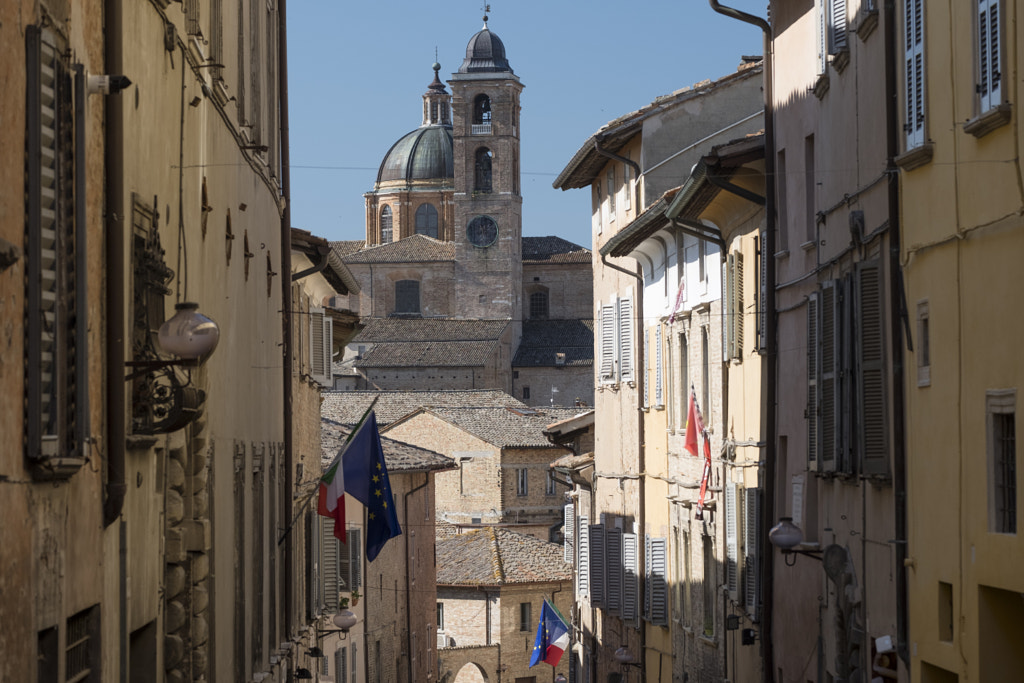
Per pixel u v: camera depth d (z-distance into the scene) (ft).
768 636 106.63
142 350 55.57
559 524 425.69
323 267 136.67
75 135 45.21
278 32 119.44
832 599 89.51
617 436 174.29
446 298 626.64
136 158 55.36
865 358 78.95
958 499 65.72
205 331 50.57
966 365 64.54
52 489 43.60
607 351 179.73
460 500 422.82
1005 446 61.05
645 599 158.30
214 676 71.26
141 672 59.67
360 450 122.72
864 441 78.54
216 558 72.90
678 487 141.79
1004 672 62.75
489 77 625.82
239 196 88.43
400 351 580.30
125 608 53.16
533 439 428.56
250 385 92.63
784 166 103.65
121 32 50.67
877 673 77.66
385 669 205.26
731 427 120.98
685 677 139.23
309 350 151.33
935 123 68.64
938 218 68.39
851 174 84.94
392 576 213.25
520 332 623.77
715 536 126.52
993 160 60.90
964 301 64.80
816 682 93.71
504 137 628.28
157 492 61.46
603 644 182.29
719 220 123.13
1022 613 62.90
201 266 71.92
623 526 169.58
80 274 45.29
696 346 133.90
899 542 73.97
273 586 106.52
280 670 110.52
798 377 99.14
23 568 40.47
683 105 155.63
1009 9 58.59
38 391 41.01
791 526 85.56
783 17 103.04
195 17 67.56
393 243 634.43
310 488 142.51
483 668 315.37
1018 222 58.18
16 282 39.70
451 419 427.33
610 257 181.37
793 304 100.48
